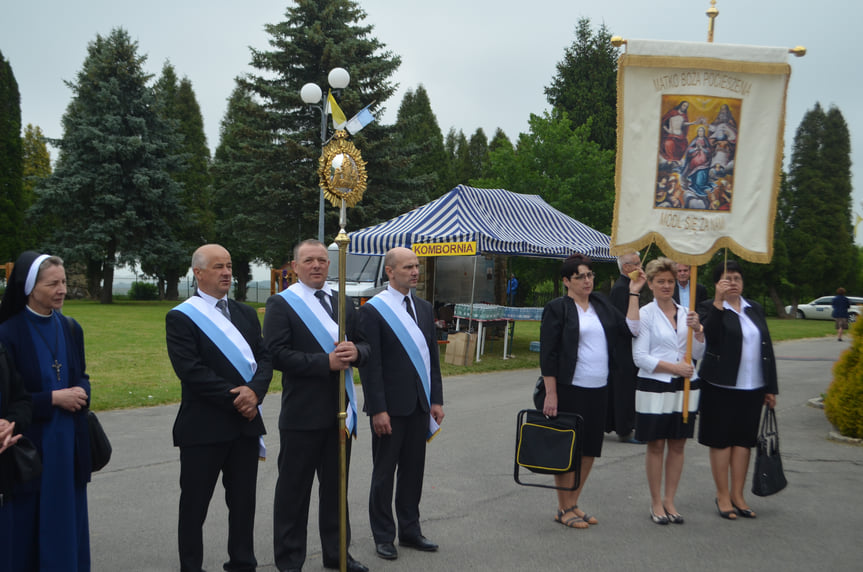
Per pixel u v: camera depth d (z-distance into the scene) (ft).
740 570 14.07
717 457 17.35
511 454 23.71
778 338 75.31
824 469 21.83
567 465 15.90
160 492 19.06
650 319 17.01
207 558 14.70
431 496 19.07
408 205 103.65
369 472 21.12
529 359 50.31
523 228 54.65
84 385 12.37
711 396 17.30
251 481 13.47
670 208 17.07
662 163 17.08
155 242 111.34
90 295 134.00
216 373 12.88
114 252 112.37
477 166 205.26
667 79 16.93
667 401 16.79
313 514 17.85
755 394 17.10
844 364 26.27
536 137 105.70
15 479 10.59
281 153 99.60
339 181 13.84
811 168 132.87
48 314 11.91
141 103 112.06
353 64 102.37
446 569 14.10
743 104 17.01
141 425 27.02
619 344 21.62
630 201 17.10
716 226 17.13
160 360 43.21
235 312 13.64
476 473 21.36
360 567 13.98
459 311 49.83
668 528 16.58
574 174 103.04
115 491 19.13
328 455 14.17
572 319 16.33
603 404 16.62
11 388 10.94
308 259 14.20
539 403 16.93
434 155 172.24
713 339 17.17
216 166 107.86
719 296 17.12
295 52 100.73
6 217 121.39
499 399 34.60
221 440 12.83
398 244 48.78
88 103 111.75
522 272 109.09
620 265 25.09
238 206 113.80
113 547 15.20
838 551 15.10
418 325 15.60
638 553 14.97
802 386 39.04
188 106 155.02
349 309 14.83
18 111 128.26
